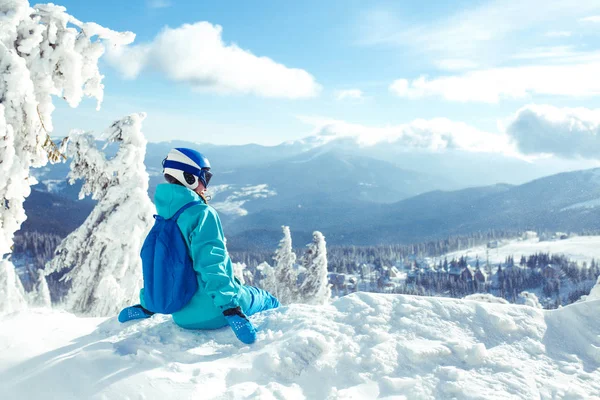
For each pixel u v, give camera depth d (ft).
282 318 10.36
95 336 9.87
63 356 8.53
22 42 21.34
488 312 9.82
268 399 7.20
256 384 7.77
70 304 37.88
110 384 7.61
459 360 8.53
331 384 7.90
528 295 52.13
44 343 9.38
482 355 8.54
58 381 7.75
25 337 9.50
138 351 8.61
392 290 543.39
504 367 8.37
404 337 9.11
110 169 37.70
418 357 8.43
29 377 7.86
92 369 8.07
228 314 9.56
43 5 22.82
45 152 22.18
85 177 38.88
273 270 84.58
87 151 37.52
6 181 19.70
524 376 8.14
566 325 9.69
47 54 22.79
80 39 24.07
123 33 24.93
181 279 9.58
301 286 78.48
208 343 9.52
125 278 39.29
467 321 9.63
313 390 7.81
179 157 10.16
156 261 9.64
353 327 9.50
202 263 9.48
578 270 584.40
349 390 7.67
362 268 652.48
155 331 9.98
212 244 9.55
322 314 10.15
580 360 8.80
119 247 38.29
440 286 576.20
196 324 10.06
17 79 19.95
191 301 9.93
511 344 9.13
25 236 420.36
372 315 9.82
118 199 38.75
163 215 10.06
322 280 77.71
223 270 9.60
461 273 602.03
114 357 8.48
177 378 7.79
